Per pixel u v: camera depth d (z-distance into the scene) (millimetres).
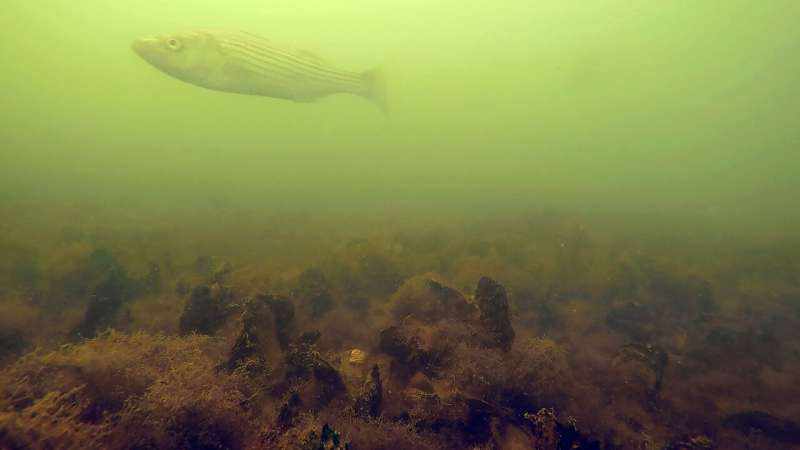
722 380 5180
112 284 6348
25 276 7109
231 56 4789
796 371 5504
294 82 5555
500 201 22484
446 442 3287
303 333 4988
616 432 3885
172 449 2861
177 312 6184
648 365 4770
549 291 8078
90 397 3287
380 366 4664
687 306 8125
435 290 5879
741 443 4016
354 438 3145
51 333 5504
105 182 27344
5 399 3041
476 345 4418
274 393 3826
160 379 3176
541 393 4062
